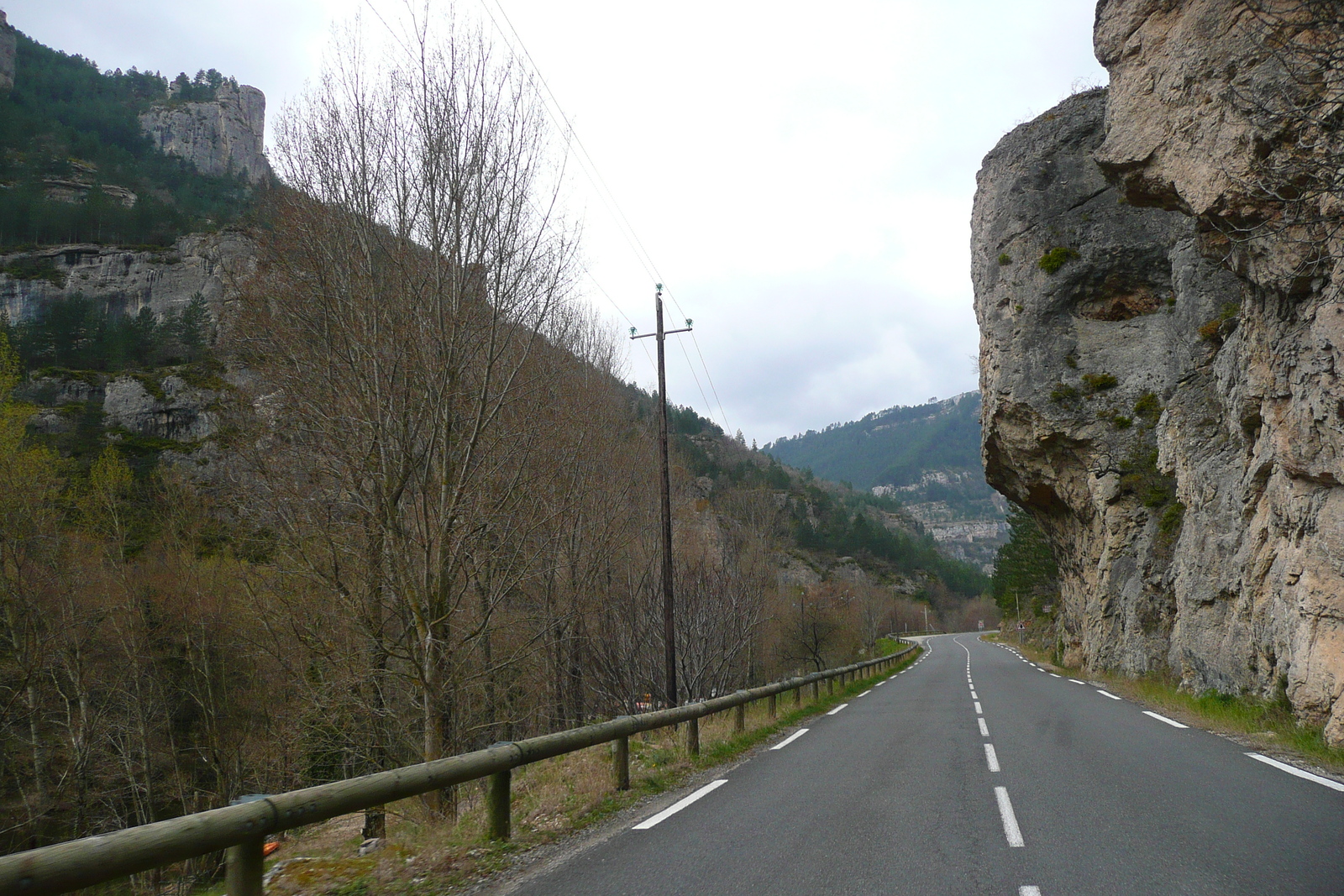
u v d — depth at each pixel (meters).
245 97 148.50
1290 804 6.83
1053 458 28.34
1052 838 5.82
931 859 5.38
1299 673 10.98
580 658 23.84
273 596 15.98
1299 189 9.83
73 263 81.31
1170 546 23.17
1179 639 18.88
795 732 13.90
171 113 131.38
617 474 26.03
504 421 15.46
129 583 23.97
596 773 9.38
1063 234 28.52
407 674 13.81
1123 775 8.36
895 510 196.38
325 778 19.77
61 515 24.83
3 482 22.06
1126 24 13.71
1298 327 12.04
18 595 21.78
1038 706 16.36
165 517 25.06
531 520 15.84
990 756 9.94
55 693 23.98
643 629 21.84
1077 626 32.03
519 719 19.92
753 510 37.94
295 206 13.56
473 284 13.45
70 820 23.34
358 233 13.22
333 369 13.56
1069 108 29.97
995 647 63.66
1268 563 13.58
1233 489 16.94
